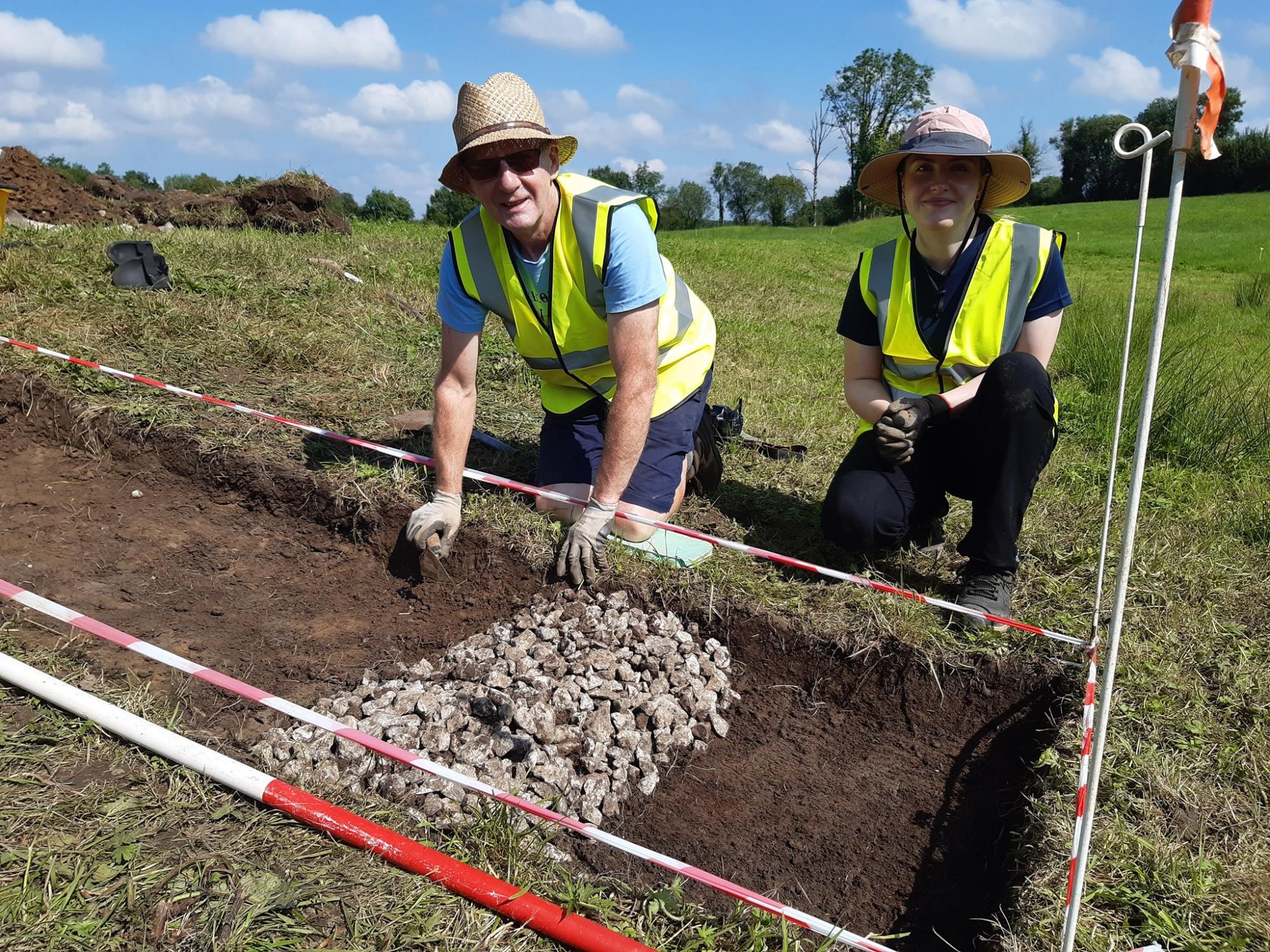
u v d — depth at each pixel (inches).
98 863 72.1
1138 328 314.3
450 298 122.8
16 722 86.9
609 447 115.0
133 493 149.7
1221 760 96.0
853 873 93.4
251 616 124.2
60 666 98.7
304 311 220.1
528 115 107.1
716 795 101.3
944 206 112.0
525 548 127.9
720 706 113.5
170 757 82.9
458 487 127.4
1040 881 81.4
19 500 143.9
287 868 73.7
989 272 116.6
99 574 128.3
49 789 79.3
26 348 168.7
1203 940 75.9
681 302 137.4
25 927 66.1
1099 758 66.7
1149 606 124.9
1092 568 132.9
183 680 105.3
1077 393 233.9
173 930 67.3
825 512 125.5
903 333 122.0
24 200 406.0
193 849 74.5
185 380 172.6
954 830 99.0
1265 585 133.0
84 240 263.4
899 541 125.3
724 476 163.8
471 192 112.9
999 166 112.0
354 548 140.7
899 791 104.3
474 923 71.1
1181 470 181.5
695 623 121.8
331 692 108.5
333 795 85.4
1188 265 869.8
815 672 117.6
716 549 131.9
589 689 106.0
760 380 245.0
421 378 190.2
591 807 92.7
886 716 114.2
